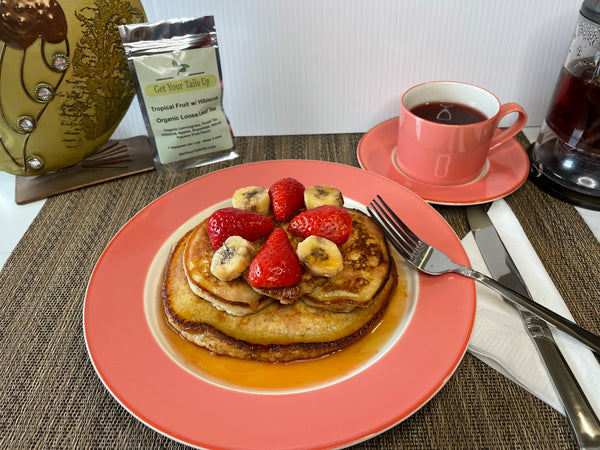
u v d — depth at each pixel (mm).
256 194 338
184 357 293
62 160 417
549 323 294
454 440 254
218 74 420
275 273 278
